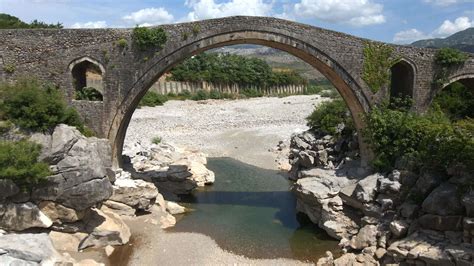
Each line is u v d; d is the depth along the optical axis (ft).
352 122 109.50
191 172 117.70
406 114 89.15
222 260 70.85
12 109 73.92
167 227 85.15
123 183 87.30
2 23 150.30
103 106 91.25
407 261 64.03
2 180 65.26
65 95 90.43
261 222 90.17
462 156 69.05
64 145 69.87
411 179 76.28
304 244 78.84
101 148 84.48
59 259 57.82
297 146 124.06
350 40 92.84
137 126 182.09
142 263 67.77
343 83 94.84
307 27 91.76
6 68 86.84
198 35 90.27
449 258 59.47
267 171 133.69
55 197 68.90
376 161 87.25
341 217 82.94
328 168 102.42
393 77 106.11
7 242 56.34
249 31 90.79
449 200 66.18
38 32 87.71
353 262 67.62
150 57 90.22
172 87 303.27
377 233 72.69
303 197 90.02
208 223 88.69
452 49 94.68
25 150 66.90
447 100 114.01
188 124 195.72
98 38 88.99
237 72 353.92
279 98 320.50
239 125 199.11
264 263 70.33
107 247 71.77
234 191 112.68
